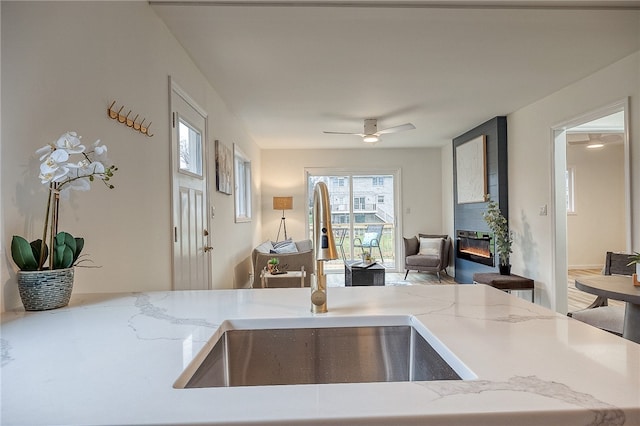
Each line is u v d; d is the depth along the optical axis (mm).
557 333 847
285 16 2221
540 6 2154
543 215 3969
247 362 999
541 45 2668
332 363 1018
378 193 7066
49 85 1252
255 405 529
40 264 1091
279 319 1012
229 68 2998
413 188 7000
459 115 4625
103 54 1580
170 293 1346
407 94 3754
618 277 2482
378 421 497
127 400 547
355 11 2188
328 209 1067
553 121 3768
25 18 1158
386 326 1027
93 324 939
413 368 997
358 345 1022
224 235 3852
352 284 4539
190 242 2742
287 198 6469
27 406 530
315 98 3834
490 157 4875
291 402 536
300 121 4816
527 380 600
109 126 1623
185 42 2533
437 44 2637
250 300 1225
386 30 2424
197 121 2979
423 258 6227
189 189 2736
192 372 691
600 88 3154
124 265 1738
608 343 778
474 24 2363
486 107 4281
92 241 1480
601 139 5965
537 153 4047
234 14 2188
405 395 554
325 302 1064
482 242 5168
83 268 1416
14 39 1116
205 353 784
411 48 2699
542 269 4000
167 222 2293
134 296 1289
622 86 2936
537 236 4078
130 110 1818
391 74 3203
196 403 538
